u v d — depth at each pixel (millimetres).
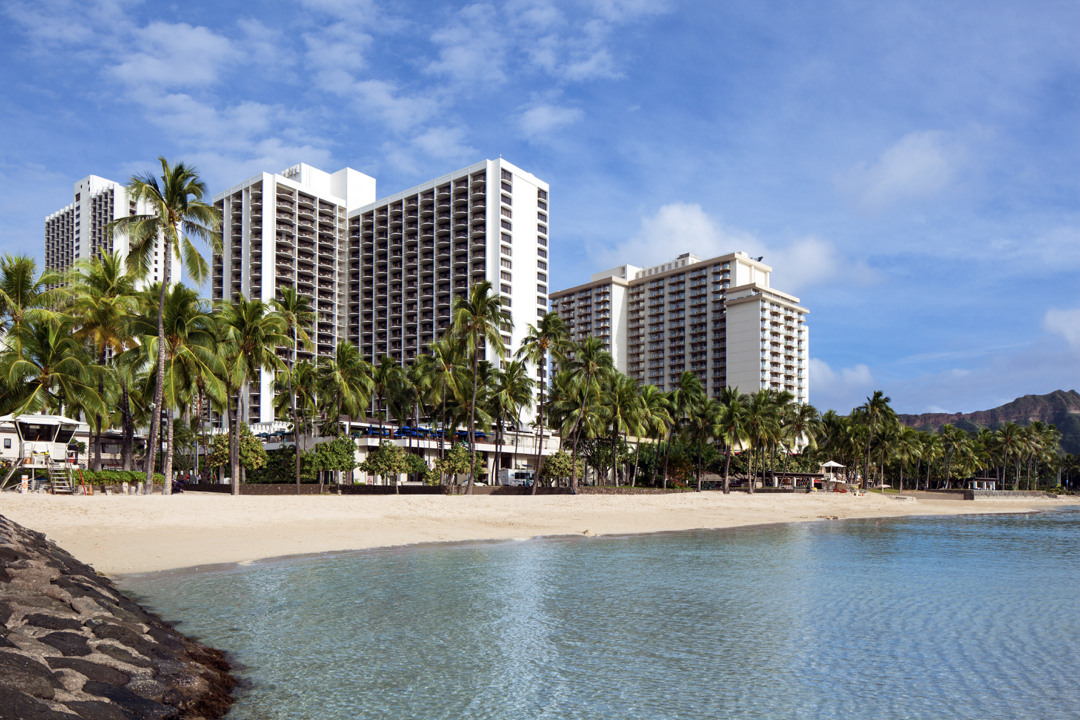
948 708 11617
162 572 22312
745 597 21062
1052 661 14523
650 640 15531
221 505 36938
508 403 72812
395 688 11695
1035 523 64250
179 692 9844
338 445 59594
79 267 47344
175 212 39812
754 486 100938
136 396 55031
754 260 196750
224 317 48094
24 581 12945
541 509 52125
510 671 12922
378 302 162375
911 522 61688
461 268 148250
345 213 171875
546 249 152875
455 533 36906
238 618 16297
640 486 92062
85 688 8547
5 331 43500
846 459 135000
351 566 24984
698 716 10922
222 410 47344
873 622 18016
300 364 72125
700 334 195000
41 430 41594
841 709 11461
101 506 32250
